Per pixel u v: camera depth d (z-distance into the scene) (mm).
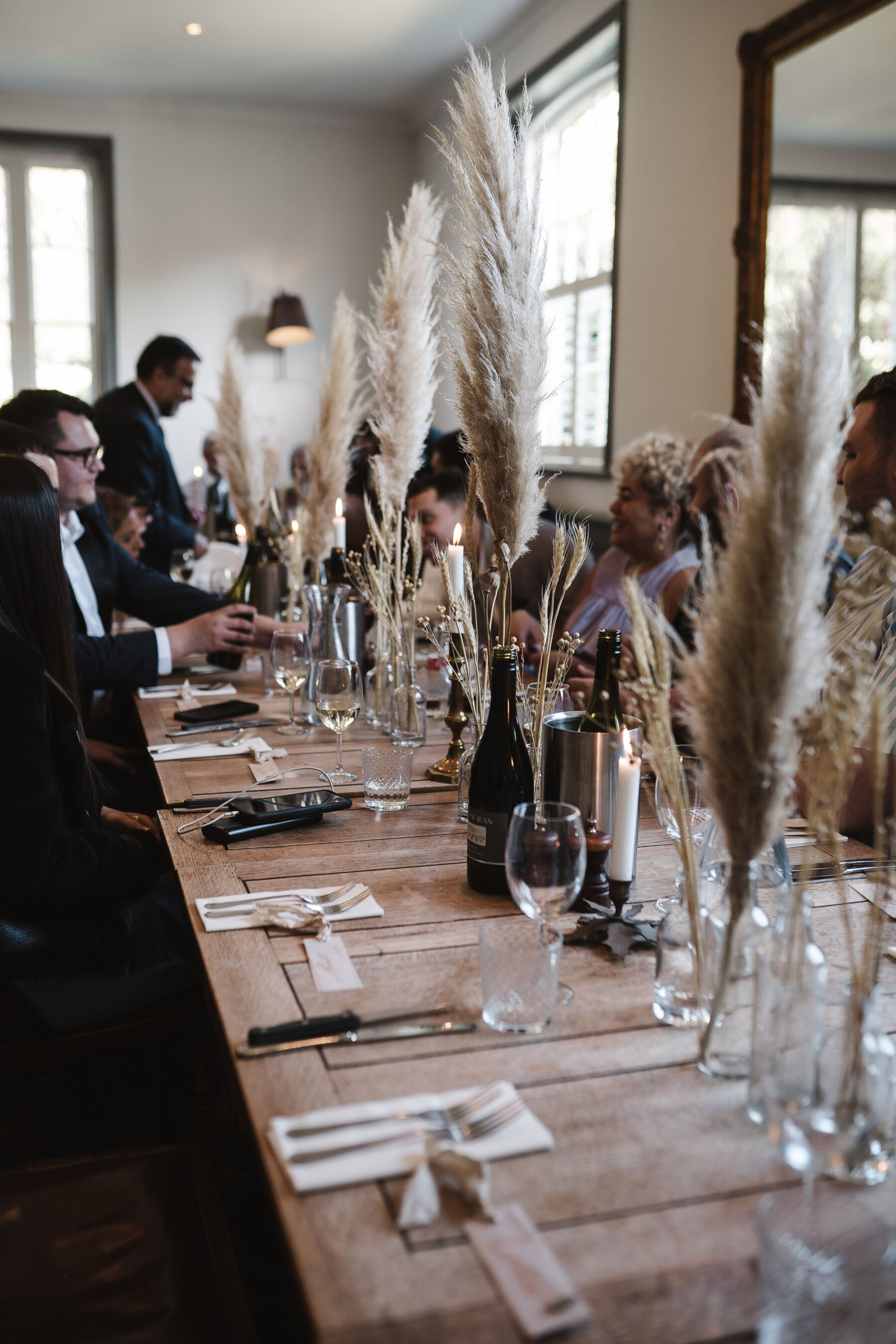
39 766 1576
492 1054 1046
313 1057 1036
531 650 3061
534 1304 717
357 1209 818
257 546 3480
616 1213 820
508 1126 911
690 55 4602
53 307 8219
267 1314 1586
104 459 5582
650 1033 1094
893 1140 870
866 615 1661
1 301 8133
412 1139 888
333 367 3100
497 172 1472
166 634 2840
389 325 2238
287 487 6383
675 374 4867
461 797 1773
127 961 1724
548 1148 893
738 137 4297
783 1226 742
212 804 1803
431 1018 1109
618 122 5258
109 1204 1241
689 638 2781
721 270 4453
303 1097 965
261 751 2170
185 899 1437
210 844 1647
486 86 1468
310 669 2385
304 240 8469
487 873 1441
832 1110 855
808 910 956
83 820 1786
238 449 3936
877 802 900
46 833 1575
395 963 1238
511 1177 860
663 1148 902
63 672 1848
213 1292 1122
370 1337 699
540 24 6109
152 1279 1135
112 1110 1654
